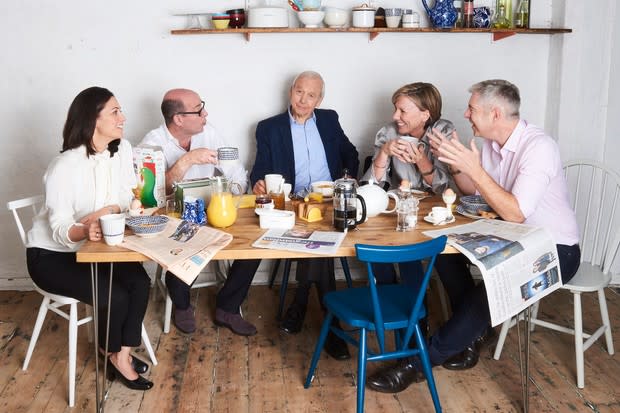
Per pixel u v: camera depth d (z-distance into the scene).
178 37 3.40
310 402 2.46
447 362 2.69
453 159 2.32
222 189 2.27
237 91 3.49
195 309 3.33
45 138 3.47
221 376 2.65
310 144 3.30
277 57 3.46
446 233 2.23
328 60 3.48
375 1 3.43
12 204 2.61
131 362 2.64
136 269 2.51
